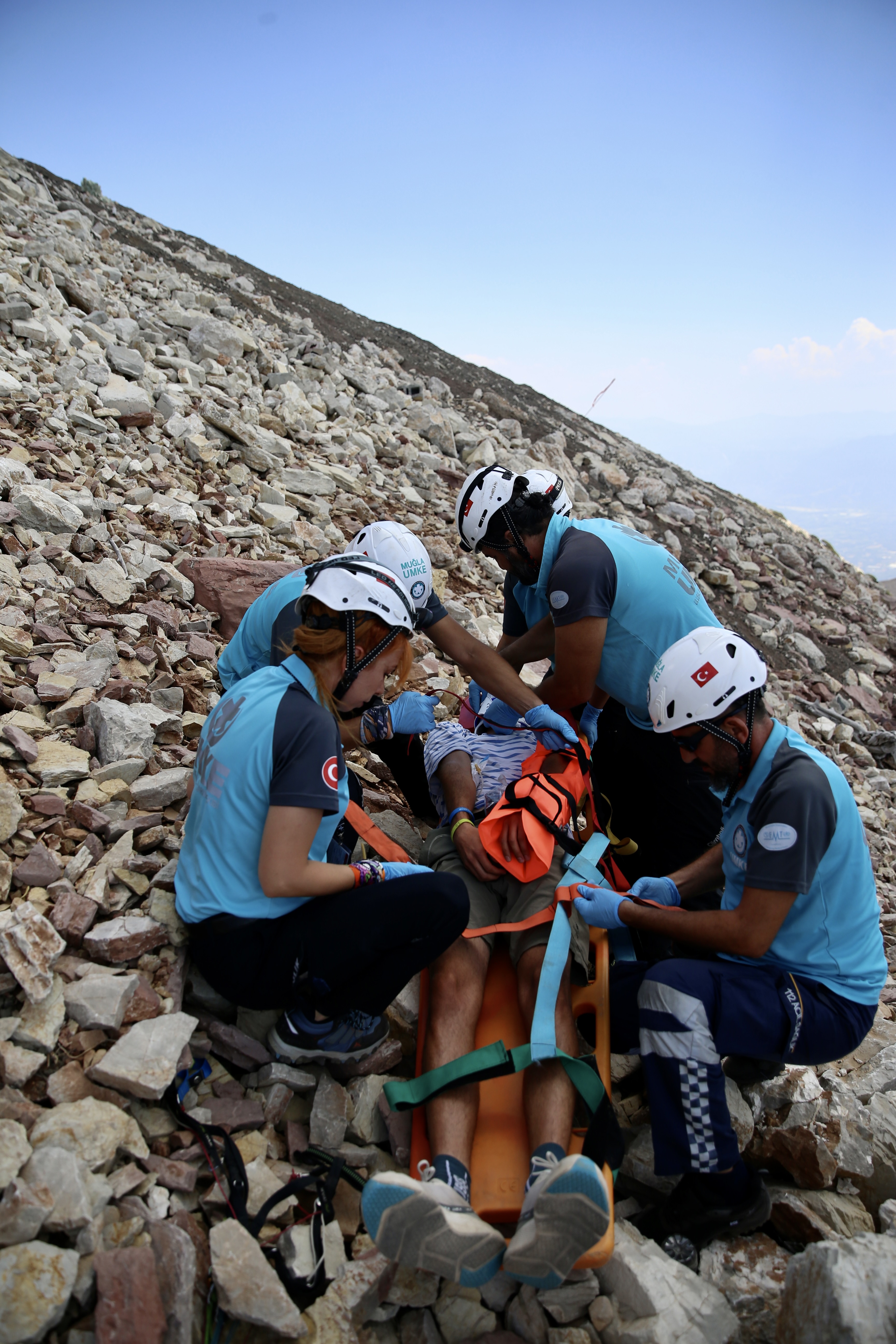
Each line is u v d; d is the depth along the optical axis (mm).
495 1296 2148
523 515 3344
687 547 10750
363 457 8016
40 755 2992
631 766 3496
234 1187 2088
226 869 2281
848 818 2439
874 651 10094
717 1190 2309
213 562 4715
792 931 2457
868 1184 2627
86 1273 1782
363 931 2246
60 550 4328
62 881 2521
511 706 3217
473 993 2545
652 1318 2088
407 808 3824
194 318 8688
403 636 2367
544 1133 2207
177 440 6340
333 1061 2484
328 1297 1963
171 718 3400
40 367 6199
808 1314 1984
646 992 2395
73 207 12008
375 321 15492
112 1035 2252
